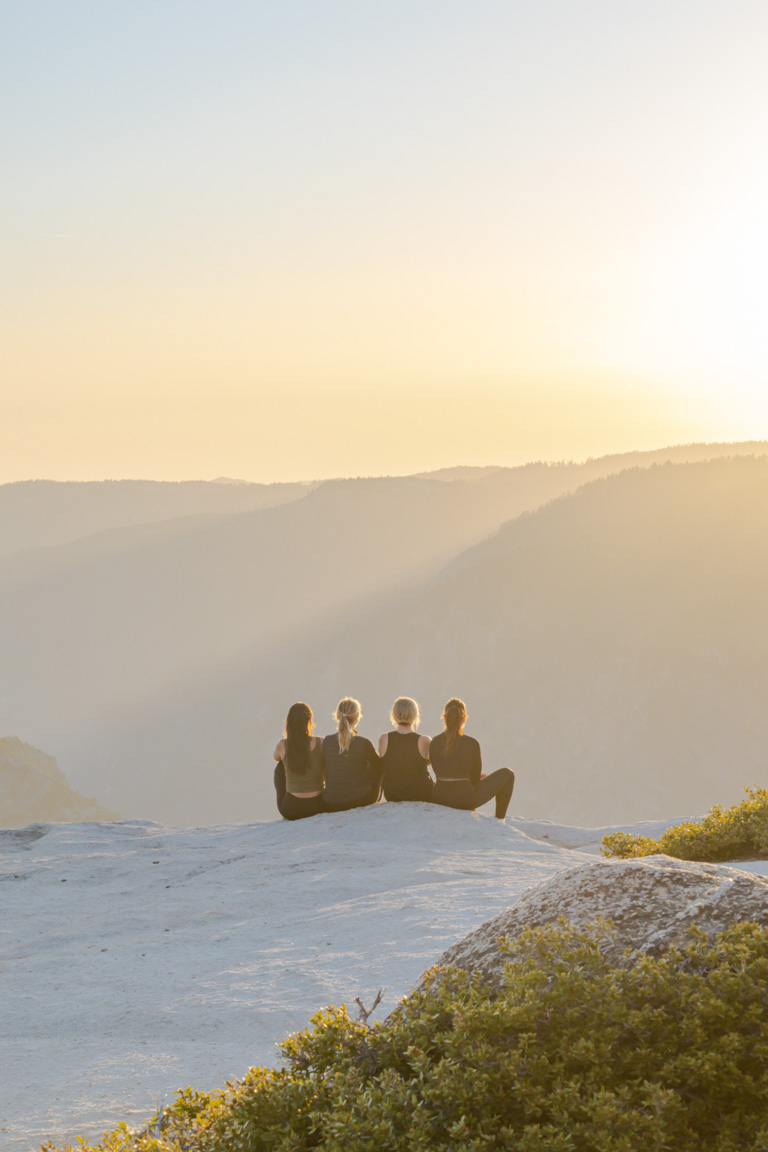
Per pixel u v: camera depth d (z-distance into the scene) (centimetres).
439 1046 279
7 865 990
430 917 655
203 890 820
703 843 955
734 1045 258
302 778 1125
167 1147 282
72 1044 468
